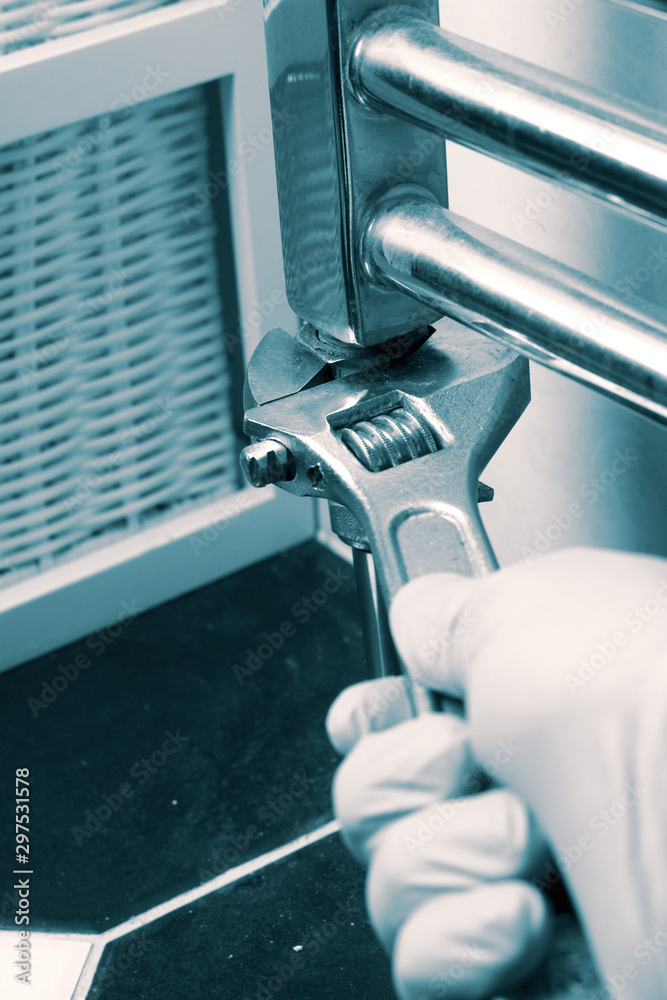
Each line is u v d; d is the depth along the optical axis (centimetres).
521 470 57
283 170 34
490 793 26
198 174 74
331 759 70
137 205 72
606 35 41
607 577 28
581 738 25
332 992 57
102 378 76
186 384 80
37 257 69
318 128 31
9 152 65
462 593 28
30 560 79
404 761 26
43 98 63
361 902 62
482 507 63
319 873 63
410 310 34
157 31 65
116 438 78
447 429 34
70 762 72
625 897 25
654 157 24
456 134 28
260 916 61
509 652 26
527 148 26
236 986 58
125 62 65
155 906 63
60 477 78
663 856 25
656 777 25
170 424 81
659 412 25
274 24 31
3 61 62
